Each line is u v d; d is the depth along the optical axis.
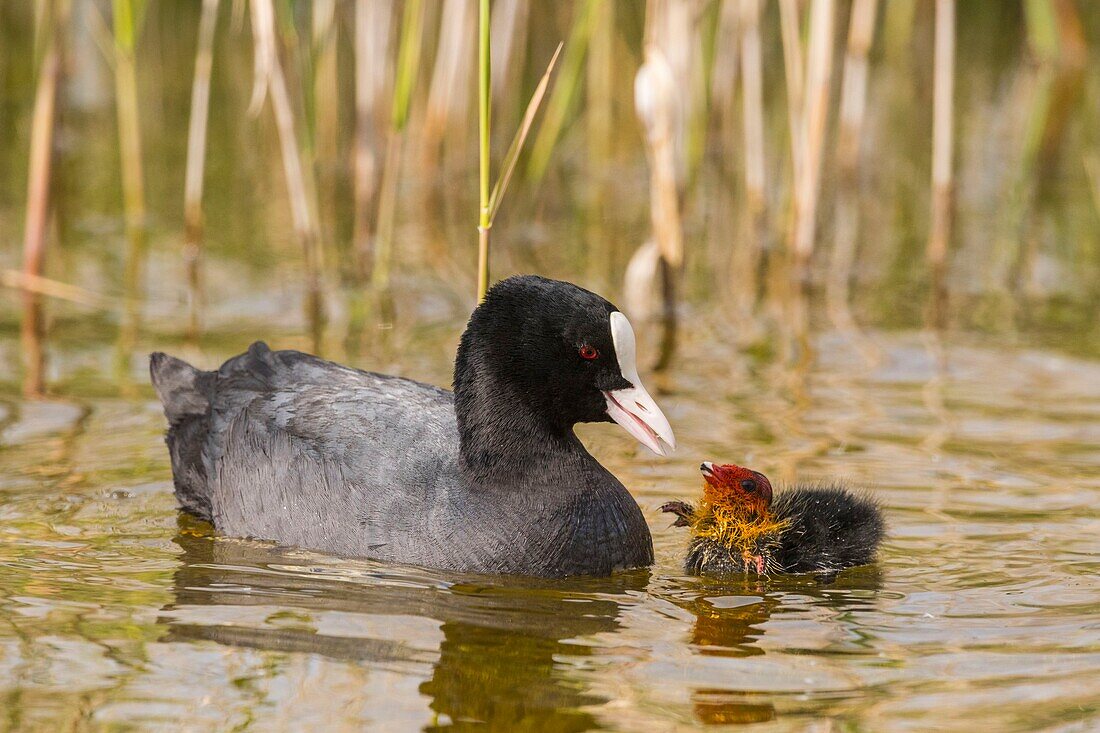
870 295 16.05
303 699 7.04
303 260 17.16
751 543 9.21
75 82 26.59
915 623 8.14
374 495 9.35
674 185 15.30
